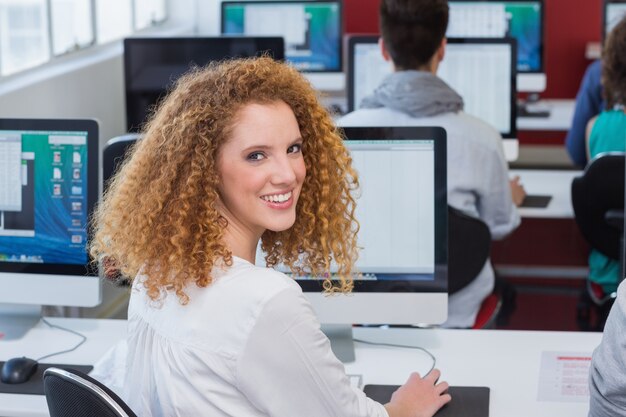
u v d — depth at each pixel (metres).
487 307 3.26
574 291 5.34
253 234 1.79
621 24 3.95
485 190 3.25
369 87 4.49
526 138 7.21
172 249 1.69
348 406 1.75
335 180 1.89
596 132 4.16
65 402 1.77
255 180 1.71
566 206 4.21
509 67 4.36
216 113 1.70
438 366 2.47
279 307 1.64
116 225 1.78
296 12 5.62
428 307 2.50
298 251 1.95
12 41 4.34
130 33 6.07
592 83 4.80
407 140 2.47
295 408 1.68
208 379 1.66
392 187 2.48
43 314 2.87
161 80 4.41
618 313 1.81
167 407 1.69
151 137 1.76
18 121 2.57
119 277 2.50
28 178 2.58
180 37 4.38
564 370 2.43
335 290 2.23
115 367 2.25
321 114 1.84
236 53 4.39
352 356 2.51
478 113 4.41
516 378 2.39
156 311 1.74
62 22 4.95
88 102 4.93
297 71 1.84
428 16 3.33
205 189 1.70
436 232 2.48
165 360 1.70
